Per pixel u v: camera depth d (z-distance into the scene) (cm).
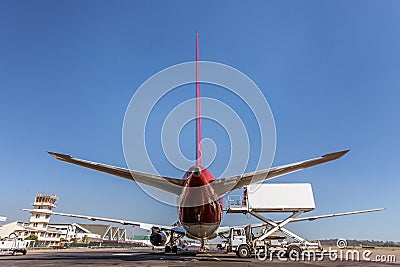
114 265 1581
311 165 1515
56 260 2045
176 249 3912
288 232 2802
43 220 10100
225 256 2838
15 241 3744
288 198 2766
